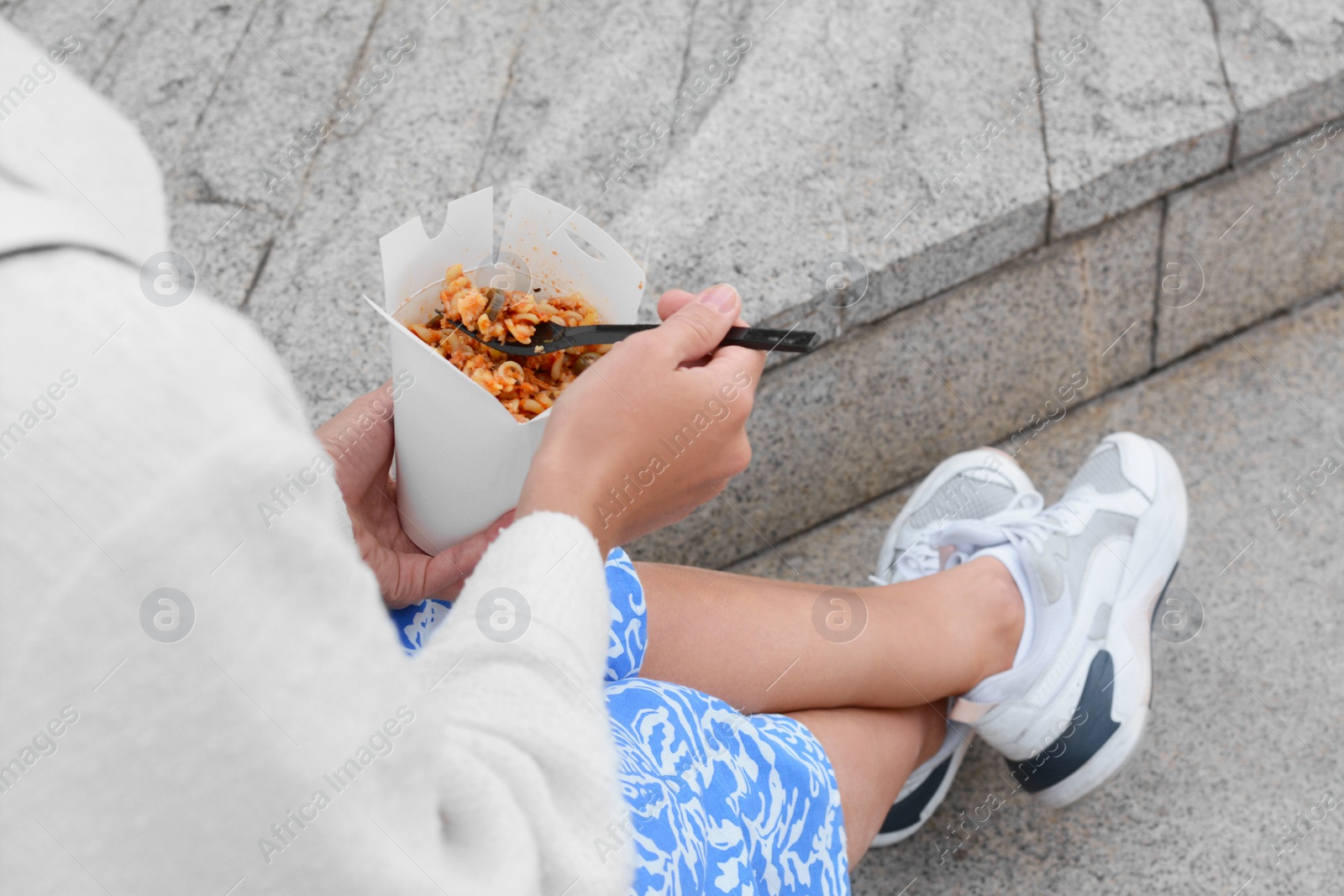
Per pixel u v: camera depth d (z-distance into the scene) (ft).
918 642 3.52
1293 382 5.42
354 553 1.17
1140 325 5.28
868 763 3.34
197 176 4.63
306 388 4.01
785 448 4.71
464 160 4.65
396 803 1.28
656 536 4.67
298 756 1.13
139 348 0.96
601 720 1.69
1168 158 4.66
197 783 1.09
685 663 3.21
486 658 1.64
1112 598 4.01
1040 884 4.09
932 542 4.41
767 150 4.66
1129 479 4.31
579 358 2.60
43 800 1.02
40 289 0.93
